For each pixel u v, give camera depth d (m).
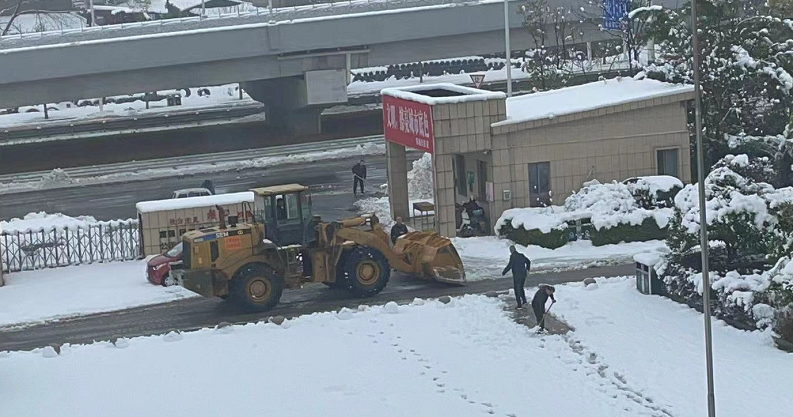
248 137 67.44
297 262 31.14
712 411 19.42
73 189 54.97
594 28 66.00
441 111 38.12
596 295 30.25
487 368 25.02
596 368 24.55
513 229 37.78
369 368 25.53
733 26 41.31
